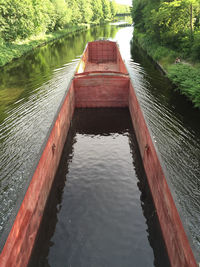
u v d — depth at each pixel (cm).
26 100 1855
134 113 1306
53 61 3288
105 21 14325
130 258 639
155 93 1938
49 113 1605
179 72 2036
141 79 2330
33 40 5069
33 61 3378
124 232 719
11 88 2166
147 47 3938
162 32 3550
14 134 1359
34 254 656
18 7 4006
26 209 605
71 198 856
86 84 1520
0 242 470
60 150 1088
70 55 3688
